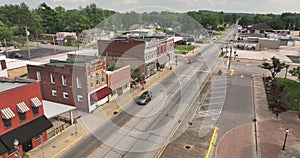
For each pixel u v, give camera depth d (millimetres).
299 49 93562
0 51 80938
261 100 36594
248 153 22359
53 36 107625
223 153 22312
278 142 24328
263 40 94562
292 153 22375
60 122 28297
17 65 44500
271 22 161000
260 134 25953
